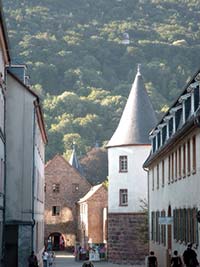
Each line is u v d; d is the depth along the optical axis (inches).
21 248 2023.9
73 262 3543.3
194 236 1612.9
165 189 2228.1
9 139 2044.8
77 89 7308.1
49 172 4874.5
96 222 4367.6
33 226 2094.0
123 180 3230.8
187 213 1723.7
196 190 1593.3
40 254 2859.3
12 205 2037.4
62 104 7027.6
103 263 3307.1
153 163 2588.6
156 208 2504.9
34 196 2171.5
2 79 1766.7
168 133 2156.7
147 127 3240.7
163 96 6924.2
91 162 6314.0
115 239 3235.7
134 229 3179.1
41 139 3024.1
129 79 7470.5
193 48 7573.8
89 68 7603.4
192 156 1651.1
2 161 1825.8
